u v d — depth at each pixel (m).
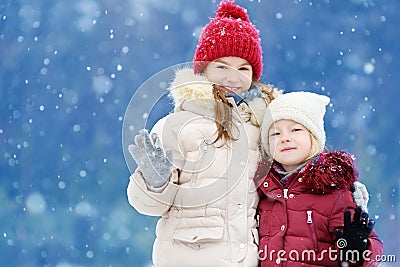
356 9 8.79
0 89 8.55
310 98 2.93
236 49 3.05
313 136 2.89
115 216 8.57
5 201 8.35
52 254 8.29
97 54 8.85
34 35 8.62
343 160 2.85
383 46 8.65
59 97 8.62
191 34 9.09
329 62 8.82
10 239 8.23
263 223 2.83
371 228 2.73
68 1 8.76
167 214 2.84
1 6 8.61
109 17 8.92
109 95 8.84
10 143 8.48
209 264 2.70
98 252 8.42
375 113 8.48
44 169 8.52
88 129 8.73
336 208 2.78
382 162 8.27
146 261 8.47
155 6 9.05
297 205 2.79
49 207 8.43
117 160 8.74
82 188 8.59
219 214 2.74
